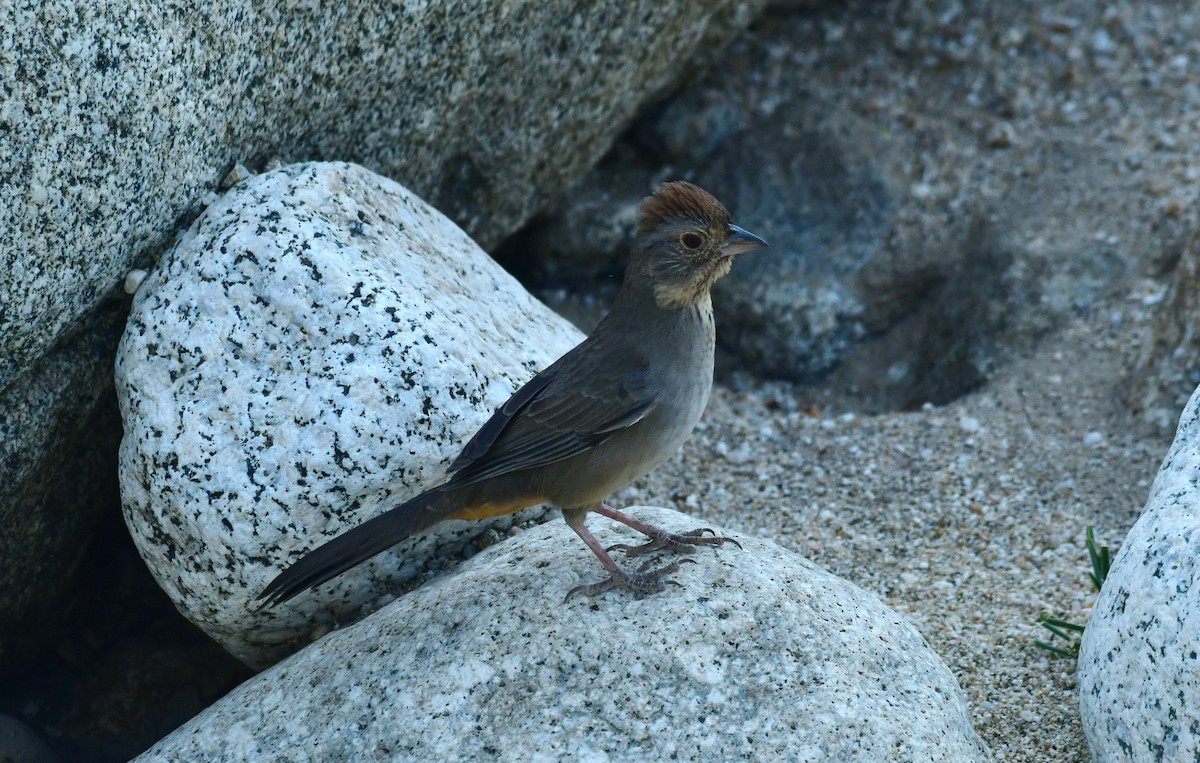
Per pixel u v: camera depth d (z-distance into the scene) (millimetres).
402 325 9828
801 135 17078
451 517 9438
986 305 15094
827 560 12109
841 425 14109
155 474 9609
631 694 8391
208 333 9836
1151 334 13555
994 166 16719
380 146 12219
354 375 9641
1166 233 15273
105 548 11891
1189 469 8805
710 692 8406
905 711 8508
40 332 9523
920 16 18406
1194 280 13086
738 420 14469
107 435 10844
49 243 9125
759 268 16375
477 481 9227
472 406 9750
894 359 15922
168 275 10094
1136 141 16641
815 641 8766
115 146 9266
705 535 9906
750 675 8508
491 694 8492
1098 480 12688
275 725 8789
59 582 11422
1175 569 8102
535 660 8617
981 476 12984
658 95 16531
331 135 11617
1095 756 8828
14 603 11023
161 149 9672
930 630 10984
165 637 12180
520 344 10836
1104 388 13781
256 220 10133
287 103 10789
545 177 14586
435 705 8477
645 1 13359
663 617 8852
